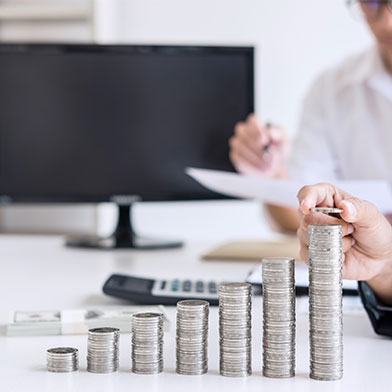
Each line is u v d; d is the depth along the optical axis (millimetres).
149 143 2037
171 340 891
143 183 2041
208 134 2049
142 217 3406
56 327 925
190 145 2045
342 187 1481
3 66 2000
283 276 718
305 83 3338
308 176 2533
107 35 3227
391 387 688
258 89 3352
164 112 2035
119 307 1100
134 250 1927
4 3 3195
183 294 1117
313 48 3326
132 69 2020
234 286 733
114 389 687
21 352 837
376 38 2174
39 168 2023
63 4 3203
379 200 1468
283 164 2125
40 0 3203
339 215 818
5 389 691
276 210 2174
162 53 2023
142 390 683
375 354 820
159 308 1022
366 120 2469
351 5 2184
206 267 1581
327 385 694
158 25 3359
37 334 920
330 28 3312
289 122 3350
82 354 825
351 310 1077
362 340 892
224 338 729
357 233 839
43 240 2186
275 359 720
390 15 2098
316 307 714
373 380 712
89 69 2014
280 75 3344
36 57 2002
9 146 2016
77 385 701
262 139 2062
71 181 2031
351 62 2518
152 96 2027
